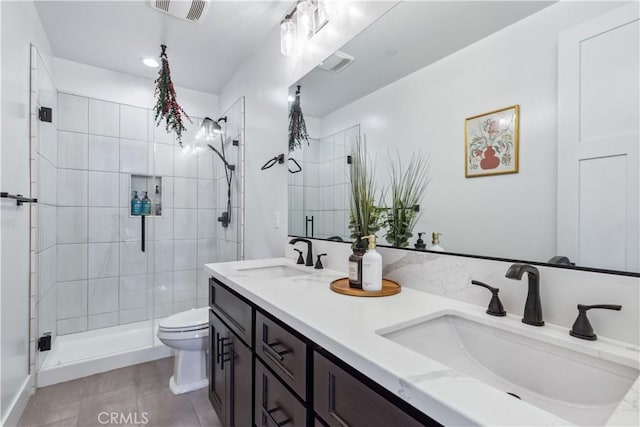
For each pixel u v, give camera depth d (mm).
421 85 1163
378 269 1097
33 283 1922
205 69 2734
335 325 799
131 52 2449
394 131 1273
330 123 1617
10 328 1584
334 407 750
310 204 1782
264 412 1069
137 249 2920
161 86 2367
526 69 863
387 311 919
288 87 1976
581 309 713
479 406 460
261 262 1849
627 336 682
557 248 797
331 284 1221
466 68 1018
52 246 2410
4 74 1498
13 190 1624
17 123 1684
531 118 851
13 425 1593
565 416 667
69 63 2596
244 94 2609
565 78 781
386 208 1307
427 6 1142
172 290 3098
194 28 2129
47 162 2244
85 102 2666
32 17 1875
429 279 1118
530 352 767
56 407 1775
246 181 2576
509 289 895
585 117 744
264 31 2170
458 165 1040
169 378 2111
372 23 1354
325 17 1514
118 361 2260
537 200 838
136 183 2922
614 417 431
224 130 3082
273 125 2160
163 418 1685
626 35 679
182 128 2637
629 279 680
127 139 2854
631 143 671
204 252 3256
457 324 934
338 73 1550
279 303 997
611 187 703
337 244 1575
